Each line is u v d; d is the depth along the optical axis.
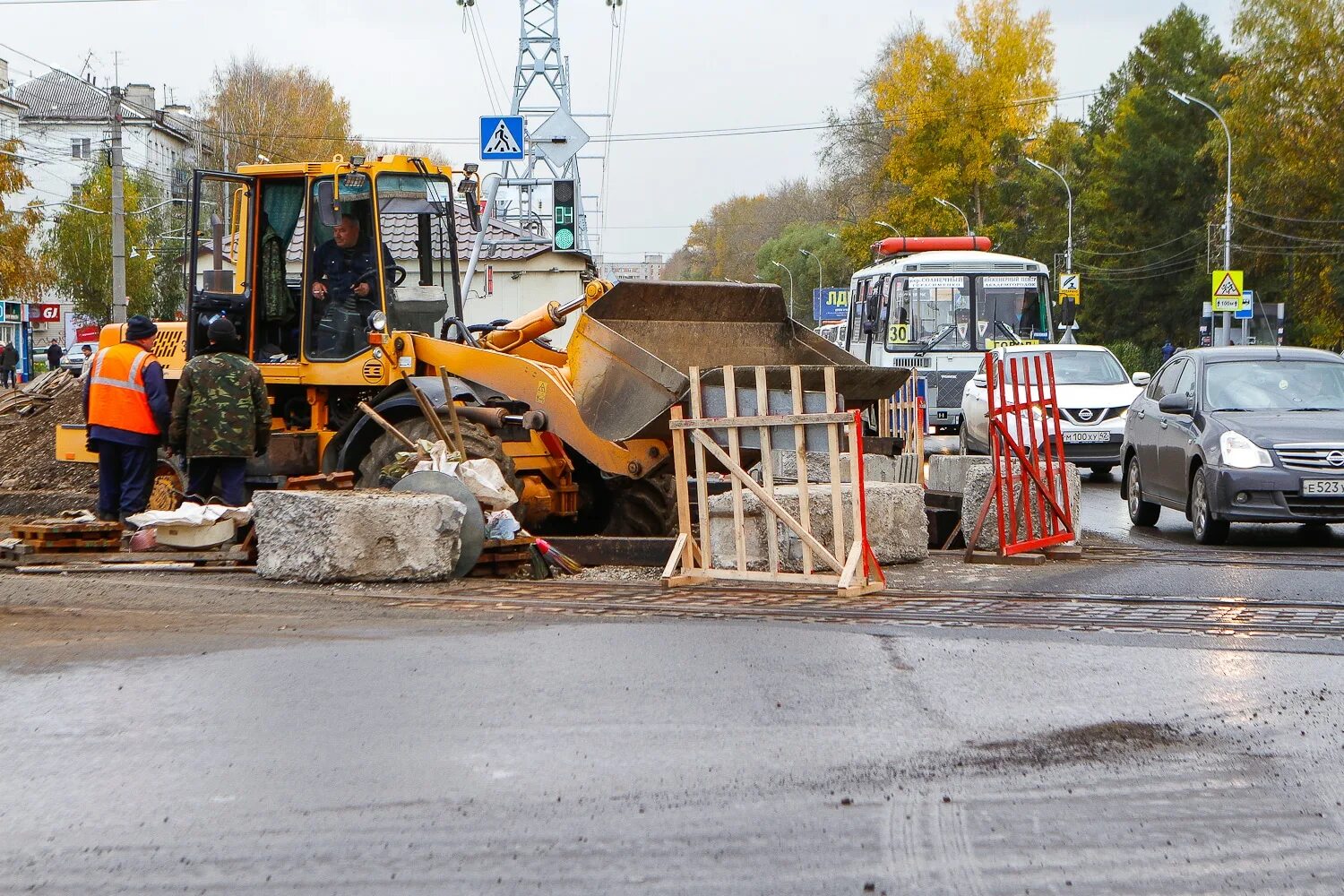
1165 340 131.12
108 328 25.83
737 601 17.02
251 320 24.20
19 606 16.67
